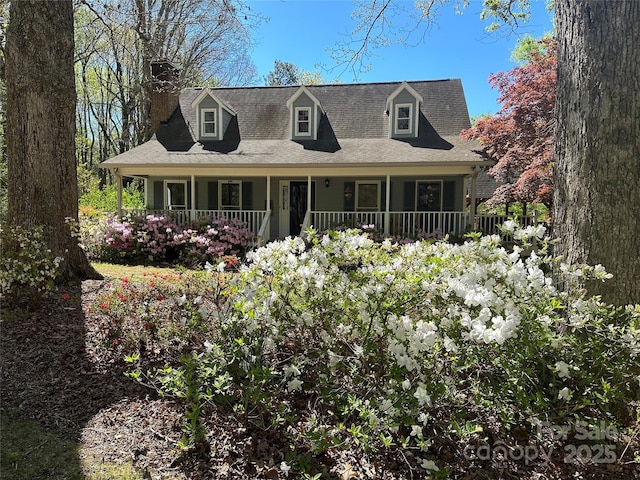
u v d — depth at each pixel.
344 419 2.63
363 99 14.38
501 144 10.49
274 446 2.60
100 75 25.59
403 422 2.36
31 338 4.02
